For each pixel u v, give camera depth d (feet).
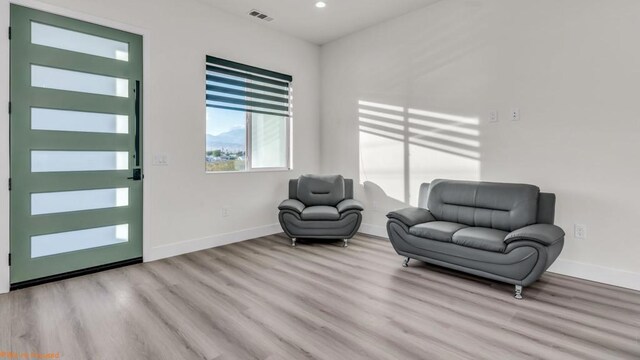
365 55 14.83
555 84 9.67
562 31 9.50
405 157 13.57
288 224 12.85
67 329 6.55
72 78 9.41
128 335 6.35
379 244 13.19
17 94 8.54
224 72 13.14
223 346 6.00
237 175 13.65
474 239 8.73
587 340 6.16
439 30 12.28
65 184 9.39
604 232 8.98
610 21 8.72
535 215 9.21
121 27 10.19
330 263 10.78
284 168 15.72
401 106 13.62
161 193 11.29
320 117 16.94
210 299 7.98
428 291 8.49
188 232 12.05
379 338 6.27
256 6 12.57
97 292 8.38
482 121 11.25
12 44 8.43
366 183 15.07
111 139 10.18
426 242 9.78
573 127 9.39
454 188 10.88
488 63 11.05
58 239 9.35
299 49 15.92
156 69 11.03
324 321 6.93
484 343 6.08
